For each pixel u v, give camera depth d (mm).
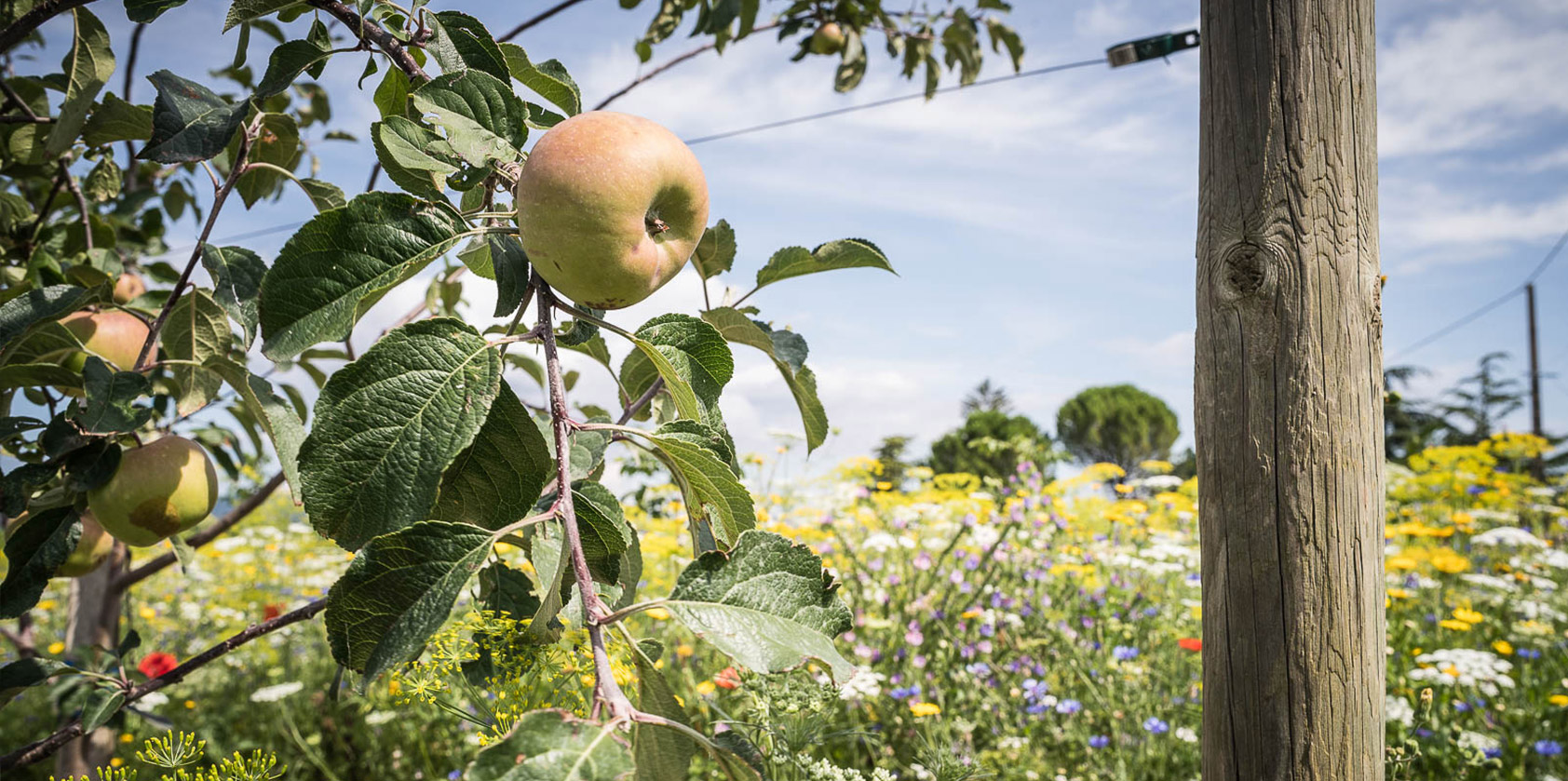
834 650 665
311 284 744
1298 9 1287
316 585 4957
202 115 1042
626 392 1323
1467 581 4730
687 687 3039
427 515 669
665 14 2832
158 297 1723
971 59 3473
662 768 583
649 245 757
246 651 4281
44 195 2174
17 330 1262
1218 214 1342
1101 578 4758
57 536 1189
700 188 807
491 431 768
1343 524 1271
